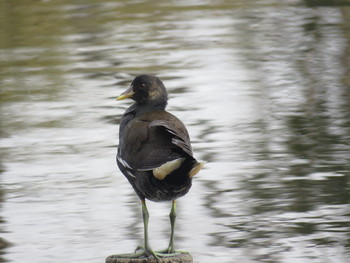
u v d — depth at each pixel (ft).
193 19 95.91
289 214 34.27
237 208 35.37
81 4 107.14
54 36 86.63
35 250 30.78
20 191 38.65
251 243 31.17
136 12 101.40
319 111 54.24
